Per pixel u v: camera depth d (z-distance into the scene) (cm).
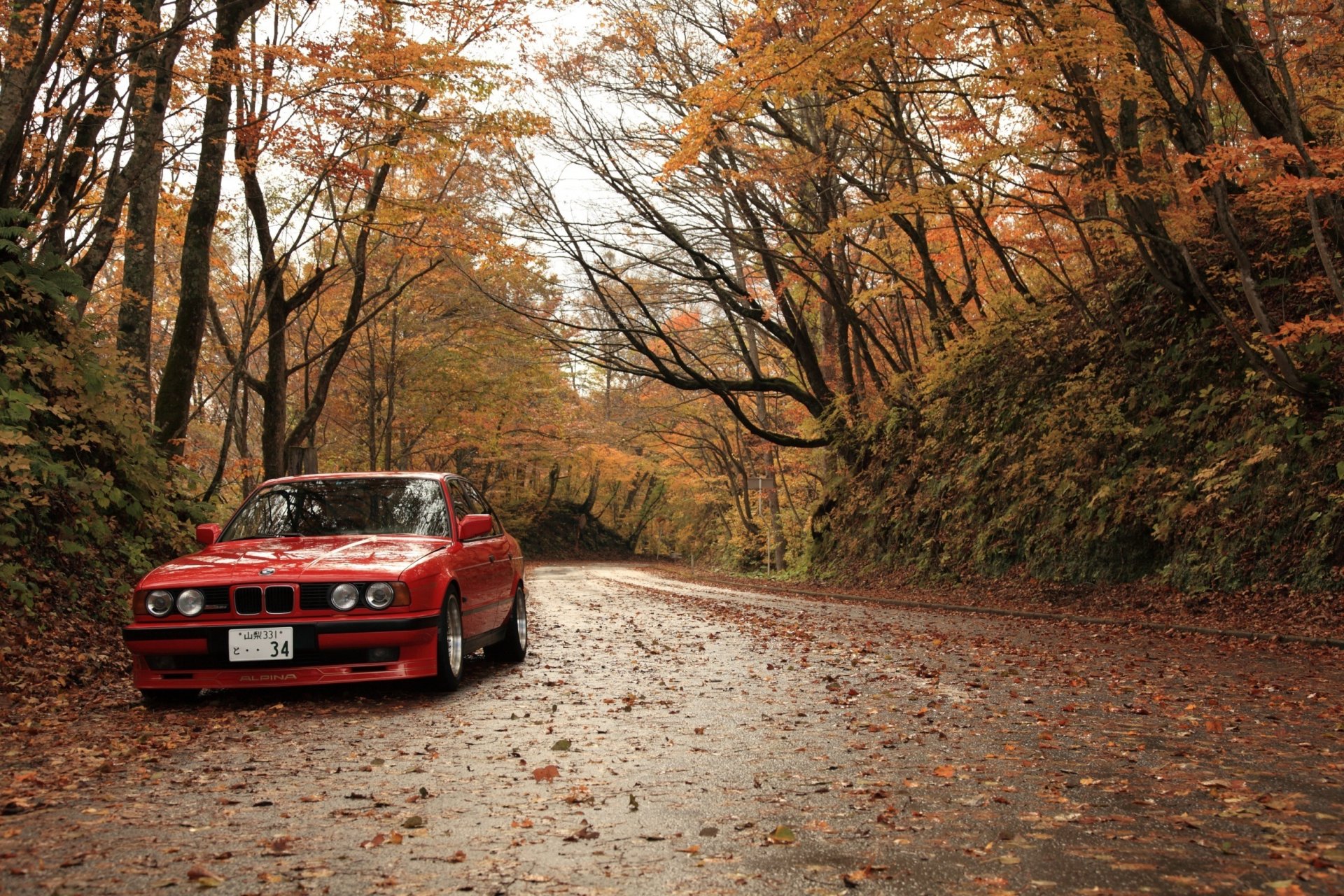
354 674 672
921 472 2323
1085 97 1377
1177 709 625
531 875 311
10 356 995
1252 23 1340
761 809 390
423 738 550
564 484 6700
